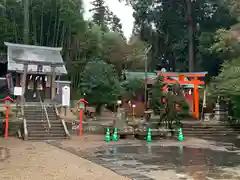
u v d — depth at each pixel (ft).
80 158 39.58
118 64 138.72
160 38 144.77
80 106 65.05
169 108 66.23
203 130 73.20
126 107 99.91
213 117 92.84
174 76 98.22
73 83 116.88
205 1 127.85
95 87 87.25
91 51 123.65
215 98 97.81
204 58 133.08
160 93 67.87
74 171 31.35
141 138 62.34
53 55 98.89
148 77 101.86
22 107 68.85
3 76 118.83
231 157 41.55
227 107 90.33
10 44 99.04
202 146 53.01
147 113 74.28
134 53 141.08
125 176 29.43
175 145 53.98
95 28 129.29
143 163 36.70
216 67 132.16
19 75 98.07
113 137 59.67
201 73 95.09
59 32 120.88
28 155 40.70
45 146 49.83
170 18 137.28
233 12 94.89
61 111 74.54
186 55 137.80
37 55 96.17
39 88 96.99
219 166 35.27
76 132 66.64
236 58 85.81
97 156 41.22
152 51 144.56
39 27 121.08
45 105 73.41
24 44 105.60
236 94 76.28
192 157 41.34
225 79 80.48
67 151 45.27
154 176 29.76
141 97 101.04
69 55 121.49
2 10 112.78
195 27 134.92
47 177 28.43
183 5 132.87
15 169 31.76
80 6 123.03
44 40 122.52
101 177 28.81
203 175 30.50
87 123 68.28
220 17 125.80
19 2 117.50
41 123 63.41
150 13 139.44
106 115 96.27
